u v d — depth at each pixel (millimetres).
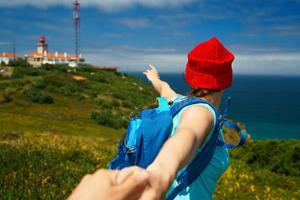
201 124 1707
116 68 125000
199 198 1993
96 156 12469
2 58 176250
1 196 7289
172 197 1944
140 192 830
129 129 1932
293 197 11625
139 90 109250
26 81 87438
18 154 10617
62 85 90438
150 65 2918
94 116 66500
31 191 7711
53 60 175000
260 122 133375
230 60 2020
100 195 769
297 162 17188
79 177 9438
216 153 2047
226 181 10508
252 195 10141
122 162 1905
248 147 18328
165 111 1900
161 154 1107
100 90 95000
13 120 47688
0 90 79812
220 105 2111
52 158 11148
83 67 117312
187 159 1175
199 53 1997
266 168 17312
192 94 2057
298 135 108875
